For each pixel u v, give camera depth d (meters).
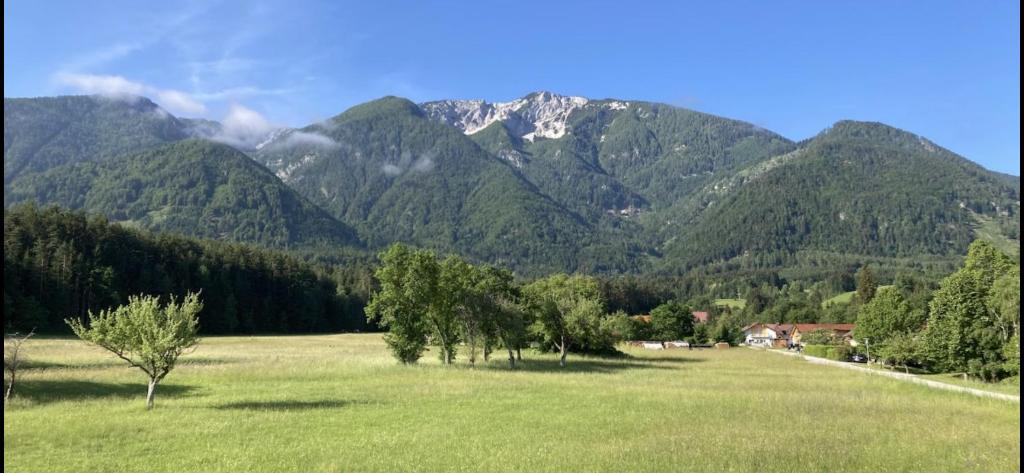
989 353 60.16
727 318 191.75
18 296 100.19
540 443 23.50
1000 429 27.62
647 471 19.55
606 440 24.34
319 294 165.00
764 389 44.69
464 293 61.66
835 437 25.23
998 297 58.88
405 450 22.05
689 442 23.81
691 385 46.78
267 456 20.94
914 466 20.53
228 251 154.75
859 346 100.56
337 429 25.80
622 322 136.12
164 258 137.38
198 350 78.75
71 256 114.00
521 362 69.56
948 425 28.67
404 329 60.31
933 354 65.88
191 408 30.69
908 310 89.06
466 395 37.22
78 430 24.38
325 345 95.25
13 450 21.25
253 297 148.75
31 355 58.38
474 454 21.52
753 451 22.28
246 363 57.75
